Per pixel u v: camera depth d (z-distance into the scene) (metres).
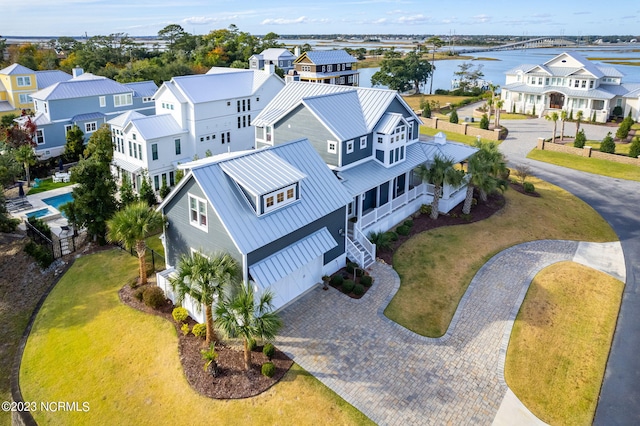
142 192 41.81
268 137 42.41
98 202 35.19
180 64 107.25
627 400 21.66
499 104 69.38
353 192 33.53
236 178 25.77
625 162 54.62
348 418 19.94
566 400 21.50
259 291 24.75
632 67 160.00
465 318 26.89
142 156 48.06
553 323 26.64
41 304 29.25
